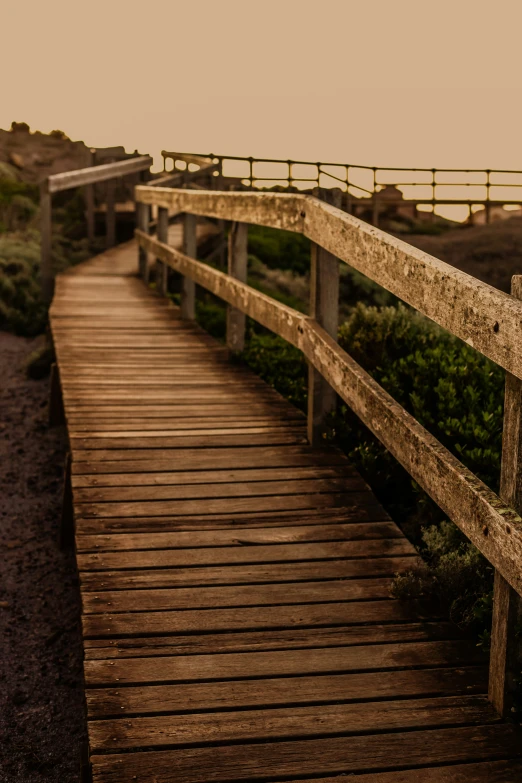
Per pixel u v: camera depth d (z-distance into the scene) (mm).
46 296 12516
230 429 5441
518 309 2537
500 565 2709
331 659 3186
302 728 2809
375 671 3139
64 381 6496
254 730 2793
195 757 2670
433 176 21875
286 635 3328
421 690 3021
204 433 5355
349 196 20562
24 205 17922
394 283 3521
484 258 19000
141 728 2789
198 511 4285
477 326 2787
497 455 4254
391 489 4891
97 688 2982
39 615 5000
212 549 3938
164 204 9695
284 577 3729
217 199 6980
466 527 2932
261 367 6984
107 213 16578
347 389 4320
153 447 5094
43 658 4555
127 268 13547
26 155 25219
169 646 3234
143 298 10602
